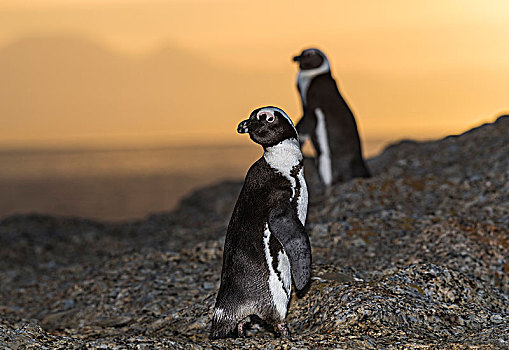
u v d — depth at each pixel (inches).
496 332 355.9
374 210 603.5
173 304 467.8
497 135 783.1
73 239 771.4
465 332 365.7
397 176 692.7
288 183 342.6
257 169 348.8
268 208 340.5
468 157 736.3
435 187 651.5
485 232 515.2
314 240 540.1
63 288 558.3
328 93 644.7
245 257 345.4
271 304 347.3
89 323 467.8
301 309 401.1
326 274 432.8
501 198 589.9
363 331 353.7
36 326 378.0
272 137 341.7
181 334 408.2
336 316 369.1
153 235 755.4
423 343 336.8
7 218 887.7
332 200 641.0
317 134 650.2
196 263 536.7
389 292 401.4
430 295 412.5
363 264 483.8
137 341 343.6
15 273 650.8
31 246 752.3
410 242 514.9
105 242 754.8
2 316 502.9
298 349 329.4
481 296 421.1
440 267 441.7
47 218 886.4
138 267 546.9
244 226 346.9
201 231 719.1
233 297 350.6
